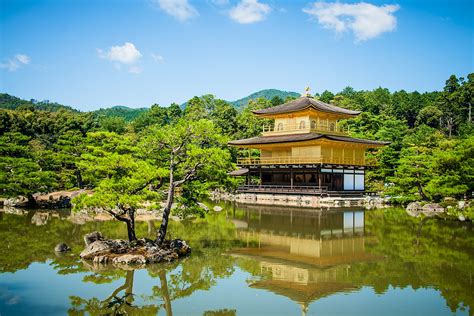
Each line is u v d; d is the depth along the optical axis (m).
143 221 46.03
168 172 29.38
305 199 66.19
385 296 22.17
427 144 71.12
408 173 62.62
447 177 52.50
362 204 67.00
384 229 43.03
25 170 54.84
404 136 112.12
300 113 77.69
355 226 44.91
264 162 76.06
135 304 20.95
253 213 56.00
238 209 61.03
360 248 33.75
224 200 77.94
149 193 28.27
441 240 37.03
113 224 43.47
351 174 73.00
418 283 24.33
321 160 66.44
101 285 23.69
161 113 131.50
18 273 25.72
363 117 110.38
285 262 29.08
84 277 25.05
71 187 69.38
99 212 52.16
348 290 23.22
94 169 28.97
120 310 20.08
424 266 27.95
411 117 154.50
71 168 67.56
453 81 148.25
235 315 19.52
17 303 20.80
